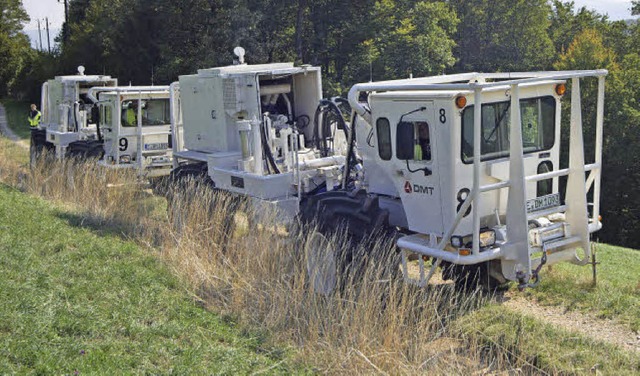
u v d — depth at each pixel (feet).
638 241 98.78
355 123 28.14
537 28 142.82
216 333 23.29
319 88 38.04
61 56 168.14
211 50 114.83
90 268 28.68
